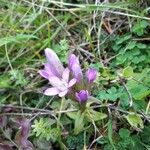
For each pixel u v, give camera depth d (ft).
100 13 0.56
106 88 0.48
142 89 0.45
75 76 0.42
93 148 0.45
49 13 0.56
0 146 0.44
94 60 0.52
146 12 0.54
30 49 0.54
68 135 0.45
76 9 0.56
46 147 0.44
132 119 0.43
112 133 0.44
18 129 0.46
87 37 0.54
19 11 0.58
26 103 0.50
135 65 0.50
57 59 0.43
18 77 0.50
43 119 0.46
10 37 0.53
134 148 0.43
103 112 0.46
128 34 0.53
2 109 0.48
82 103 0.42
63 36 0.55
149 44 0.52
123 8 0.53
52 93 0.41
